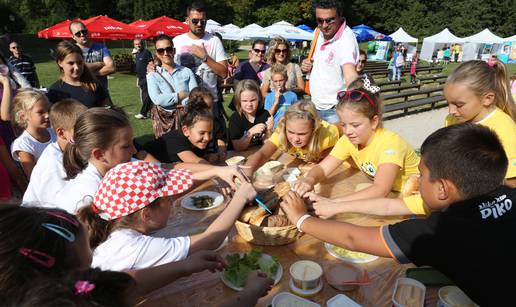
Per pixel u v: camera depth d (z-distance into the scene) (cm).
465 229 114
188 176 156
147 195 142
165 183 150
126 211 140
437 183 121
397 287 139
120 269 137
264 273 141
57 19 3728
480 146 115
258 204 186
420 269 150
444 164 117
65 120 233
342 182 252
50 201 220
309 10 3572
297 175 260
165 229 188
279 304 131
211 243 157
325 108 367
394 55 1750
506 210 113
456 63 2700
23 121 289
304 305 130
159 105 408
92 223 142
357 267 154
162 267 135
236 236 182
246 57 2458
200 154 315
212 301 137
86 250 101
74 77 370
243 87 353
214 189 238
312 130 271
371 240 135
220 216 169
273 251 169
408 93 1064
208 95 347
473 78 201
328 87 355
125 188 140
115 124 187
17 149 286
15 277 82
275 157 311
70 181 204
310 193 200
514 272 108
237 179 211
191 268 138
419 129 850
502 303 110
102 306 73
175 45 454
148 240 143
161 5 3472
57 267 89
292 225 170
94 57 536
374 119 223
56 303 70
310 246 173
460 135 118
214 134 342
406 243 126
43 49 2708
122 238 139
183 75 418
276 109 429
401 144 225
